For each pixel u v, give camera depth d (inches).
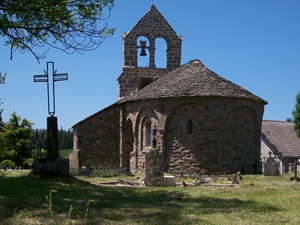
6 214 309.9
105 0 421.7
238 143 944.3
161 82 1023.0
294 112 1665.8
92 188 534.6
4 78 422.0
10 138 1400.1
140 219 321.1
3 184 470.3
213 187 608.1
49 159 584.1
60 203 375.2
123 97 1206.9
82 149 1144.2
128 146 1105.4
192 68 1034.1
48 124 591.8
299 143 1782.7
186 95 912.3
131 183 729.0
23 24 421.4
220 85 954.1
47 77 592.4
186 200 448.5
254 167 969.5
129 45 1251.8
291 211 376.2
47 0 391.5
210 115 921.5
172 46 1280.8
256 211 374.6
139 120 1026.1
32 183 504.7
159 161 662.5
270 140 1744.6
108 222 302.0
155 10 1282.0
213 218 337.1
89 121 1155.9
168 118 937.5
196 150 917.8
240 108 954.1
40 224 281.0
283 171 1663.4
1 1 391.2
